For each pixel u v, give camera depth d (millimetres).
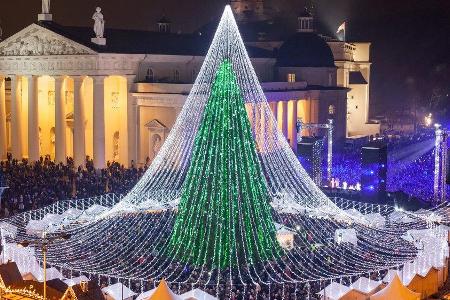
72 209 89062
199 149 72438
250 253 71562
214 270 70562
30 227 82438
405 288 59625
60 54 127875
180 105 127938
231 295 64000
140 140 132500
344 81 178625
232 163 71500
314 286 67125
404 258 75250
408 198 107062
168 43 142750
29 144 132250
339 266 72500
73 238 81312
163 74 137250
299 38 163125
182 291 65312
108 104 134625
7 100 146125
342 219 89562
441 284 72000
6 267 59125
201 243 71750
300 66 159375
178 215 74312
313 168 111562
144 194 92812
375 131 188125
